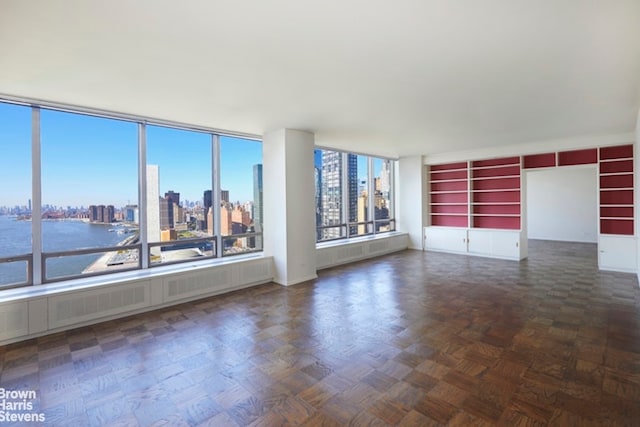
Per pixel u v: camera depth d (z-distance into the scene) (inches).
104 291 149.4
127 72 115.2
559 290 191.6
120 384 98.3
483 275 231.9
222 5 75.7
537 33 91.0
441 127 207.8
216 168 210.8
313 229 225.3
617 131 223.0
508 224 298.8
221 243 212.8
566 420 79.2
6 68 110.7
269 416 83.0
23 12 77.0
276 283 214.1
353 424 79.4
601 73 120.0
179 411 85.4
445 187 337.7
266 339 129.2
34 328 131.5
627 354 111.7
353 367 106.6
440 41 95.4
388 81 126.6
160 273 169.6
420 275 233.9
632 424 77.2
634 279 214.1
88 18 80.4
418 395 90.7
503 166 295.0
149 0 73.2
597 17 82.8
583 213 384.5
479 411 83.4
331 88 133.9
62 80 121.8
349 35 91.2
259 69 114.0
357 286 206.1
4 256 139.4
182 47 97.1
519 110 169.0
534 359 109.7
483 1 75.6
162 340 129.2
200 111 165.5
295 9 77.8
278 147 209.6
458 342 123.8
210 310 163.6
